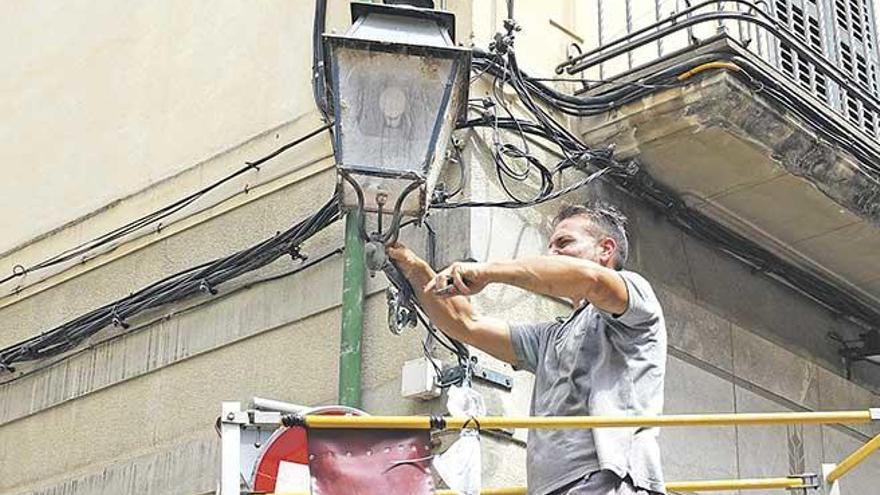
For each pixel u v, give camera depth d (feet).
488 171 36.01
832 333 44.65
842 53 45.24
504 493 27.45
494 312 34.81
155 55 45.60
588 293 23.38
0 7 50.98
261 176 40.57
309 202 39.11
